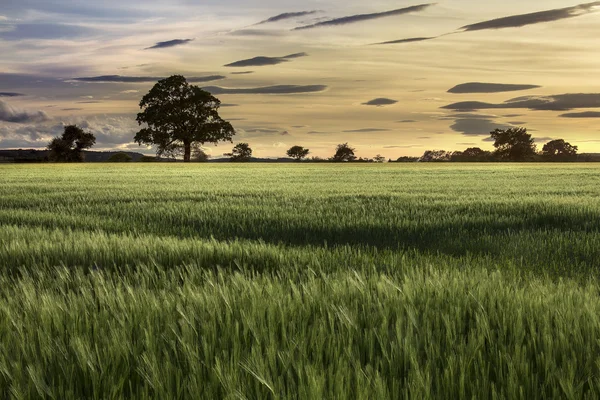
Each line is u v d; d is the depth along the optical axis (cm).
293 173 4791
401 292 425
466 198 1795
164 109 9494
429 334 322
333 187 2547
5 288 502
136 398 255
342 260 700
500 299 414
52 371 284
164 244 770
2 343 310
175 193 2100
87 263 671
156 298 426
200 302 397
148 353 291
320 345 304
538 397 259
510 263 754
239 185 2769
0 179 3653
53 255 701
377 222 1134
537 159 13350
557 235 999
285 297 411
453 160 13138
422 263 717
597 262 800
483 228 1105
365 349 312
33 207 1638
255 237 1049
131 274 565
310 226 1102
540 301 409
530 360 301
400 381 265
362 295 424
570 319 360
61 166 7181
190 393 248
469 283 495
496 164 8675
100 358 288
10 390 256
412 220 1198
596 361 283
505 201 1633
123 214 1376
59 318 360
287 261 663
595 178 3697
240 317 367
